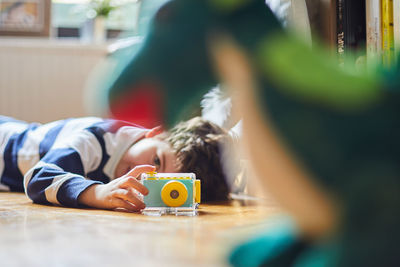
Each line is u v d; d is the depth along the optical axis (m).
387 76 0.30
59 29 2.56
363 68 0.31
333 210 0.29
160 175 0.94
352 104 0.28
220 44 0.30
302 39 0.30
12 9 2.46
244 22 0.29
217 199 1.31
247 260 0.37
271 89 0.29
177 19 0.31
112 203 0.93
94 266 0.42
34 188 1.04
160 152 1.23
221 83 0.31
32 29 2.47
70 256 0.47
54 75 2.29
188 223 0.77
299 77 0.29
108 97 0.33
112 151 1.26
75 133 1.27
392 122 0.28
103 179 1.26
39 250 0.50
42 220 0.77
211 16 0.30
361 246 0.27
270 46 0.29
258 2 0.30
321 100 0.28
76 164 1.14
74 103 2.29
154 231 0.66
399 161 0.28
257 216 0.90
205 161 1.23
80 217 0.82
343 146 0.28
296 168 0.29
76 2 2.53
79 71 2.29
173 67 0.31
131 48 0.33
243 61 0.29
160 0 0.32
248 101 0.30
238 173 1.31
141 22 0.33
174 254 0.48
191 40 0.31
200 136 1.25
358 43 1.12
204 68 0.31
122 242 0.56
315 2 1.38
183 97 0.32
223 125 1.31
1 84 2.29
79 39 2.54
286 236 0.35
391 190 0.27
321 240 0.30
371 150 0.28
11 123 1.56
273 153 0.29
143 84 0.32
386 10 1.01
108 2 2.49
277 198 0.30
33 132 1.49
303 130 0.28
